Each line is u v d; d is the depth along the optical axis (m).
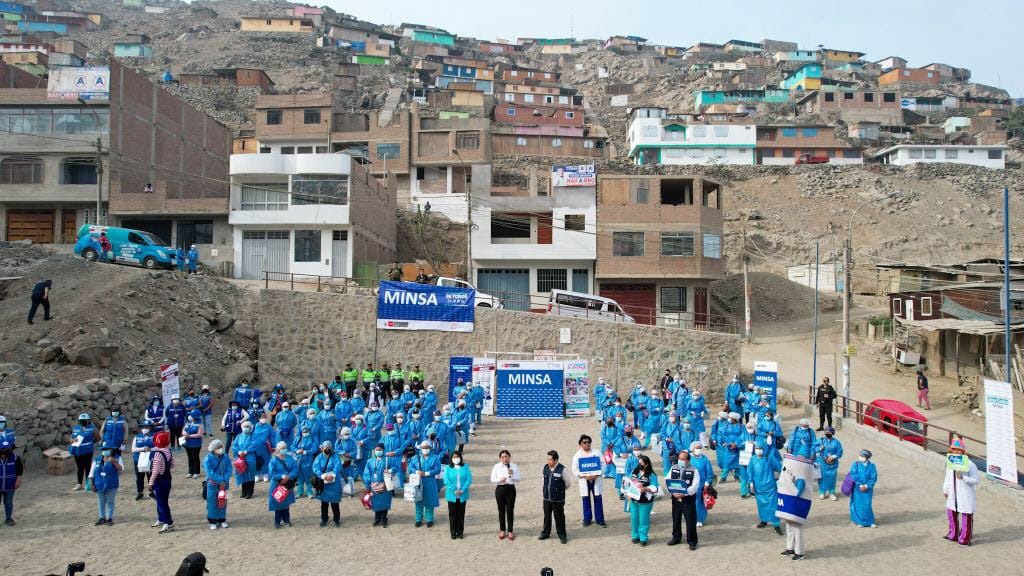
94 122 44.25
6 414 18.84
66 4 159.12
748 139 86.88
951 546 13.82
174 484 18.27
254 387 29.95
